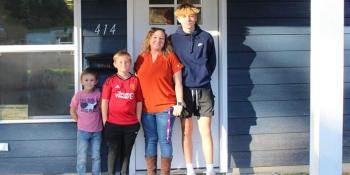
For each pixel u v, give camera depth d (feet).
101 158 19.38
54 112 19.35
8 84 19.15
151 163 18.44
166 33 19.45
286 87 20.16
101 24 19.22
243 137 20.08
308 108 20.30
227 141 19.99
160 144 18.25
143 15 19.53
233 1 19.74
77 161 18.67
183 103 18.39
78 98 18.16
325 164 14.83
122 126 17.81
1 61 19.07
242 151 20.10
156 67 18.03
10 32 18.98
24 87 19.21
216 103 19.98
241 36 19.85
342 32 14.65
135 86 17.87
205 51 18.31
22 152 19.36
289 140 20.29
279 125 20.22
